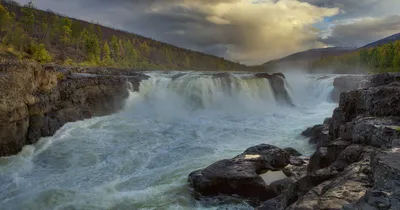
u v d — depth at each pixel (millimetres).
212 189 11461
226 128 22266
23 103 17000
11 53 39031
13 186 12570
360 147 10258
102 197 11078
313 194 7145
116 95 26422
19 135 16562
